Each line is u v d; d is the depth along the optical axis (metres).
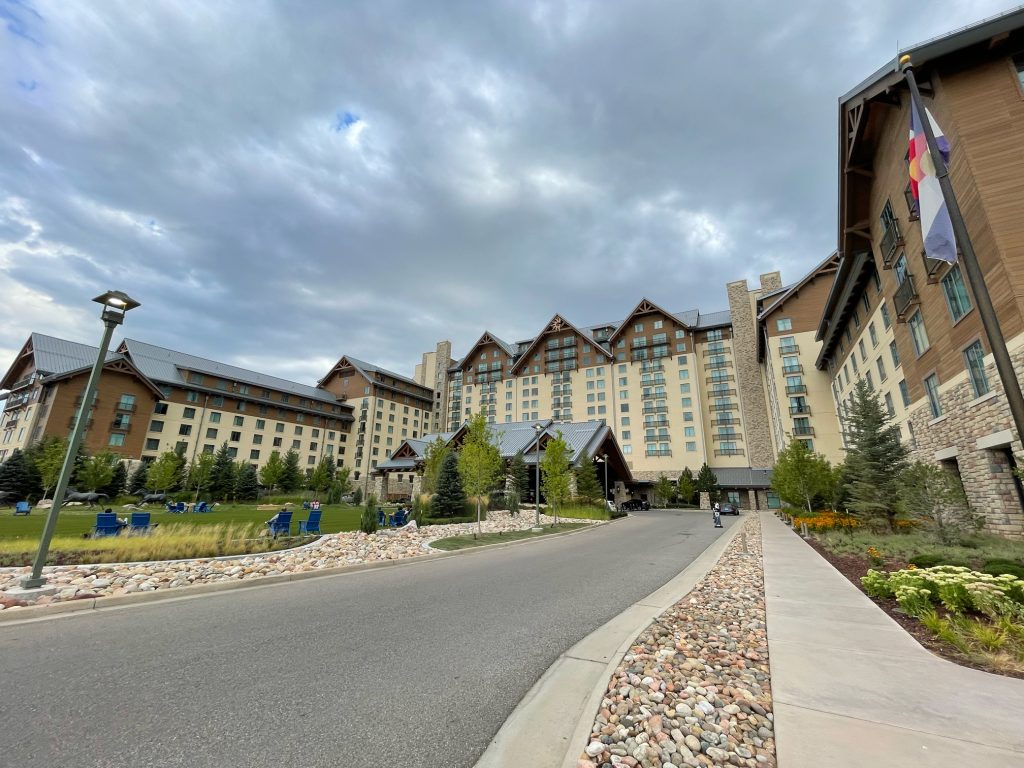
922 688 4.20
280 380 79.25
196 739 3.47
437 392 99.69
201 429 64.19
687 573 11.18
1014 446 13.52
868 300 28.31
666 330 75.56
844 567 11.51
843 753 3.12
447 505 28.56
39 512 26.66
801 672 4.62
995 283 13.46
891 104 17.33
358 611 7.29
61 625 6.36
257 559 11.44
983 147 13.91
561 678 4.67
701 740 3.49
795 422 48.38
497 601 8.09
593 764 3.14
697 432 69.00
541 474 39.03
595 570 11.67
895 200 19.03
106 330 8.90
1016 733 3.36
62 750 3.28
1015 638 5.34
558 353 83.12
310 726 3.69
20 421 52.22
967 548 12.46
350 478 81.00
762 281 67.69
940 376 17.94
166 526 16.36
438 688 4.45
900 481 16.33
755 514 45.12
